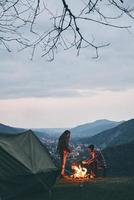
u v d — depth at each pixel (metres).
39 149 19.95
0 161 18.30
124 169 64.62
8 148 18.75
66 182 20.91
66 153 22.48
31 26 5.92
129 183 19.61
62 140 22.58
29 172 18.48
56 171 19.30
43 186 18.67
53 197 18.59
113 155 71.00
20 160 18.61
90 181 21.00
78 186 19.58
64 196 18.64
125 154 69.31
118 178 22.06
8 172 18.22
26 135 20.12
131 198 18.09
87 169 24.00
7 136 19.56
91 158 24.09
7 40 6.23
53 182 19.14
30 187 18.52
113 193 18.53
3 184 18.05
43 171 18.80
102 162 24.12
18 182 18.22
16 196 18.16
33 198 18.50
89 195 18.52
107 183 19.98
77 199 18.23
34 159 19.22
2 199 17.81
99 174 24.19
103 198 18.14
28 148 19.59
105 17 5.70
